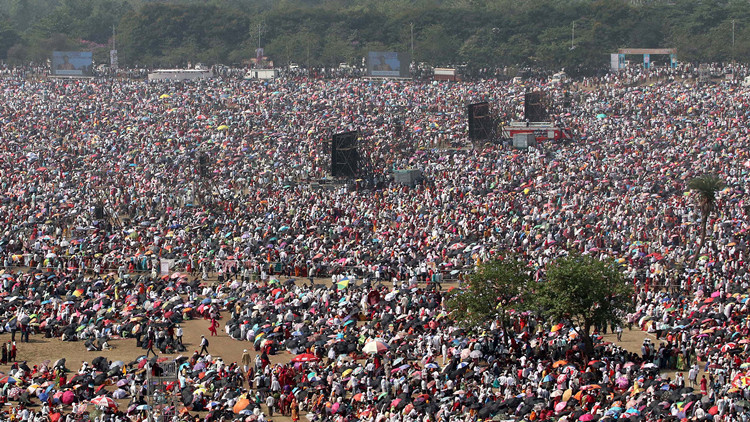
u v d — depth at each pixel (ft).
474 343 395.34
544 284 407.85
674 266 513.45
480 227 605.31
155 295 502.38
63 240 604.90
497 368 374.84
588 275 396.37
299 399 366.63
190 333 463.42
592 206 642.63
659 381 345.51
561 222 604.90
